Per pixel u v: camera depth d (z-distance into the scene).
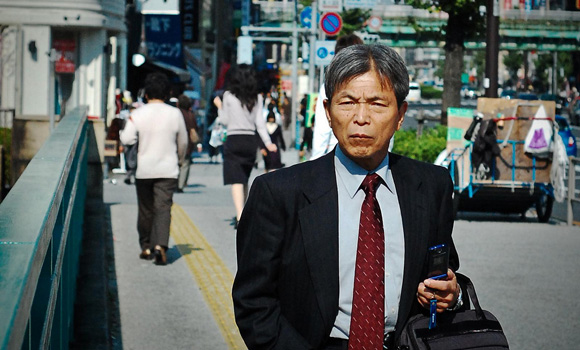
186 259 9.92
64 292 4.76
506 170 14.55
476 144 14.27
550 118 14.45
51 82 16.89
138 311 7.53
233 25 61.91
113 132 23.11
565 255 10.80
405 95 2.95
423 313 3.00
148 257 9.83
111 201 15.66
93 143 13.74
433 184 3.01
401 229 2.93
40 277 2.67
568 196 14.56
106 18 29.41
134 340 6.64
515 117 14.41
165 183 9.45
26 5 28.30
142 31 35.25
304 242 2.87
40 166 4.62
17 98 28.53
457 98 22.55
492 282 9.05
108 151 20.64
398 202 2.95
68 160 5.14
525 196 14.69
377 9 52.91
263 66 66.19
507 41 61.41
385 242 2.90
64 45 29.23
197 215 13.66
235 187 11.52
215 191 18.80
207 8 48.09
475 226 13.49
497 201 14.83
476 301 3.03
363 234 2.89
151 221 9.75
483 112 14.52
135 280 8.74
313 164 2.99
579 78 91.69
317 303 2.87
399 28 52.50
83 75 29.38
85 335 6.18
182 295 8.17
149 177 9.41
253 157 11.52
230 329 7.05
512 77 108.62
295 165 3.02
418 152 16.69
